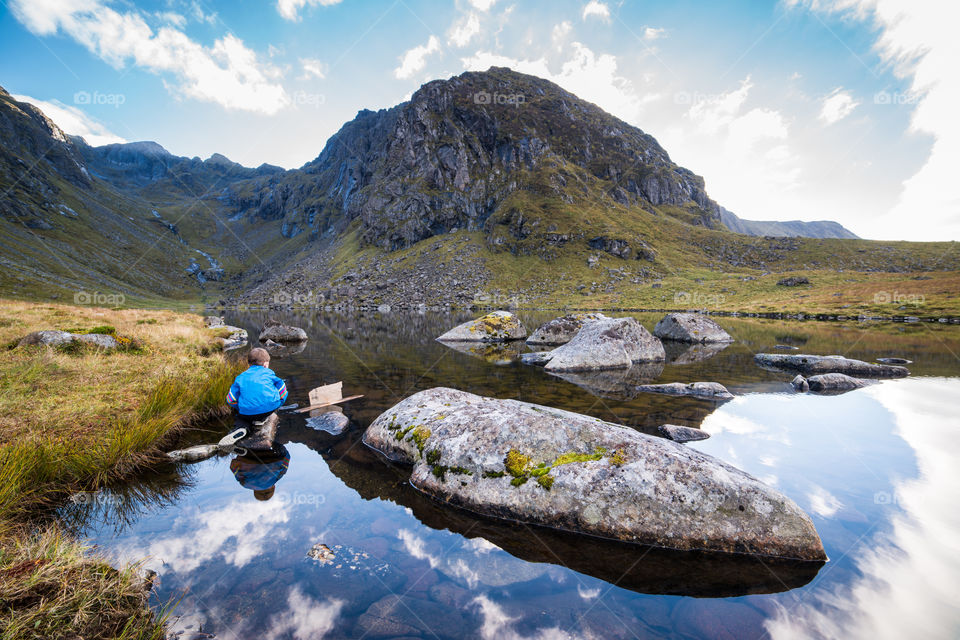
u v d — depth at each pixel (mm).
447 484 5469
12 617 2664
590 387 11969
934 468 6191
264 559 3945
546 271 125562
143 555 3916
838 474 5949
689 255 140125
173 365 11484
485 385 12258
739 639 3023
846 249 138875
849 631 3088
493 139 194875
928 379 13148
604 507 4785
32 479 4918
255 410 7152
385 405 9930
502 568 3986
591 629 3148
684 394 11008
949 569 3854
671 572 3973
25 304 24922
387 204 180625
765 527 4383
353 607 3330
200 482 5684
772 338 27172
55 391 8164
